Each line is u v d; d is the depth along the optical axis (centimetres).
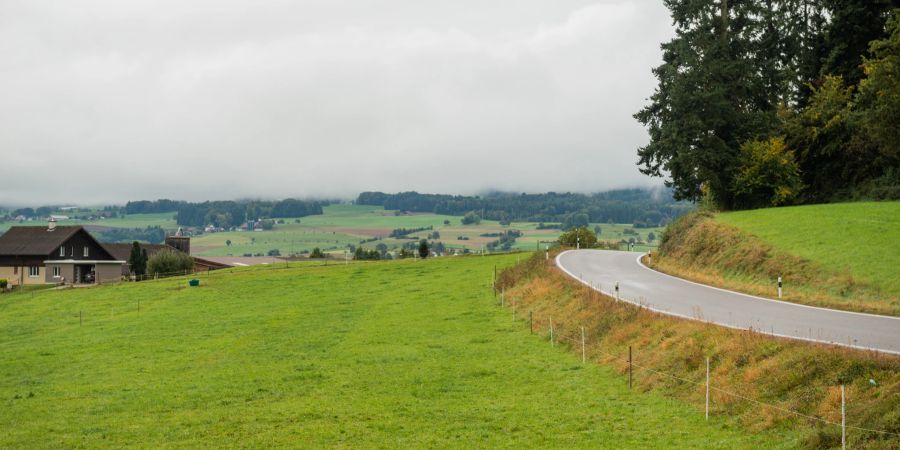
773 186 6456
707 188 6969
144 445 2220
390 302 5209
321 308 5206
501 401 2509
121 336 4625
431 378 2922
